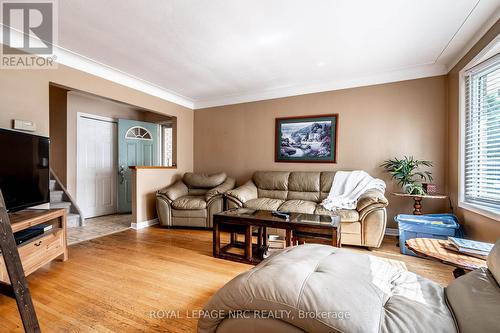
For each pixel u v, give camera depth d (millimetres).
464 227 2555
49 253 2117
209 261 2377
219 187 3775
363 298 932
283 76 3398
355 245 2812
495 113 2209
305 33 2271
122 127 4707
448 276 2047
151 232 3426
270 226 2236
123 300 1676
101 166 4621
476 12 1952
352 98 3506
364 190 3012
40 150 2312
